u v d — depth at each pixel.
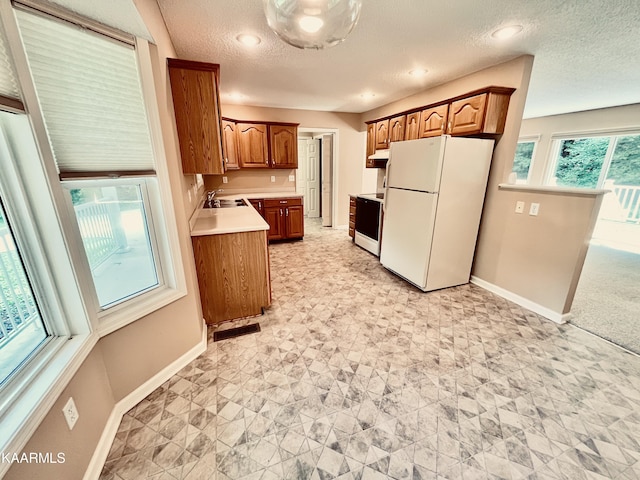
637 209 4.50
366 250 4.36
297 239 5.01
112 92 1.32
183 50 2.35
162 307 1.64
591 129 4.72
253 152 4.48
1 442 0.75
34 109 1.02
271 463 1.22
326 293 2.89
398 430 1.38
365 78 3.11
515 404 1.53
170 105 1.71
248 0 1.62
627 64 2.64
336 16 1.19
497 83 2.67
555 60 2.56
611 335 2.16
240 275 2.32
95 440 1.21
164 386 1.66
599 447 1.29
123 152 1.40
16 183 1.02
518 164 5.95
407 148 2.90
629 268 3.65
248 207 3.32
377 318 2.41
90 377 1.22
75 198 1.28
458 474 1.18
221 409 1.50
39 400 0.88
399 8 1.73
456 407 1.51
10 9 0.95
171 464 1.22
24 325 1.09
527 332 2.21
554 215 2.31
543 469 1.20
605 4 1.66
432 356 1.92
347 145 5.40
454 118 2.82
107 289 1.53
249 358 1.91
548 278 2.39
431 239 2.73
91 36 1.21
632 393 1.60
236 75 3.01
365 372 1.77
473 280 3.14
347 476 1.17
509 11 1.76
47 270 1.12
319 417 1.45
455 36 2.11
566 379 1.71
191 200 2.45
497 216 2.79
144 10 1.27
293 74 2.98
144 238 1.63
